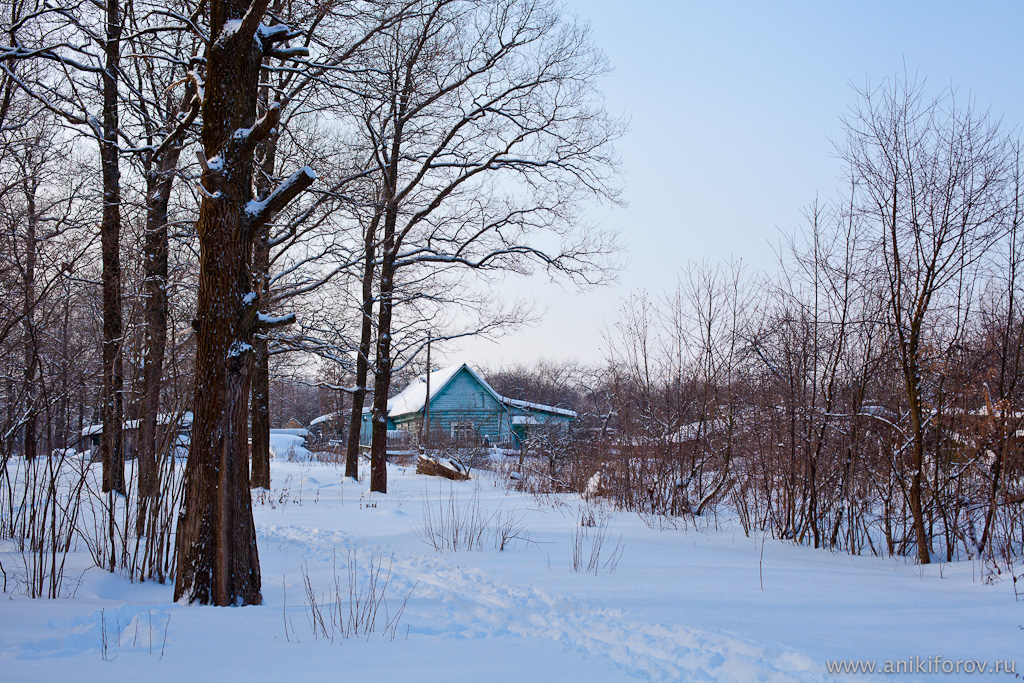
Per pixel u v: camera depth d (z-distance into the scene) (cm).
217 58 695
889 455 1060
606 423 1692
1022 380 994
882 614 621
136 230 1226
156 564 795
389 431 5472
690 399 1485
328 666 441
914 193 986
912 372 988
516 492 2025
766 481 1234
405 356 2269
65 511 783
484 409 4606
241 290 694
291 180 709
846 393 1150
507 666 450
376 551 986
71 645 481
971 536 973
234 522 658
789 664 458
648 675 440
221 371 673
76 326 962
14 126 1066
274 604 664
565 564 866
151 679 400
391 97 1541
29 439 823
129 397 891
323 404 5850
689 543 1095
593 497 1664
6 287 862
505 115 1894
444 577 798
